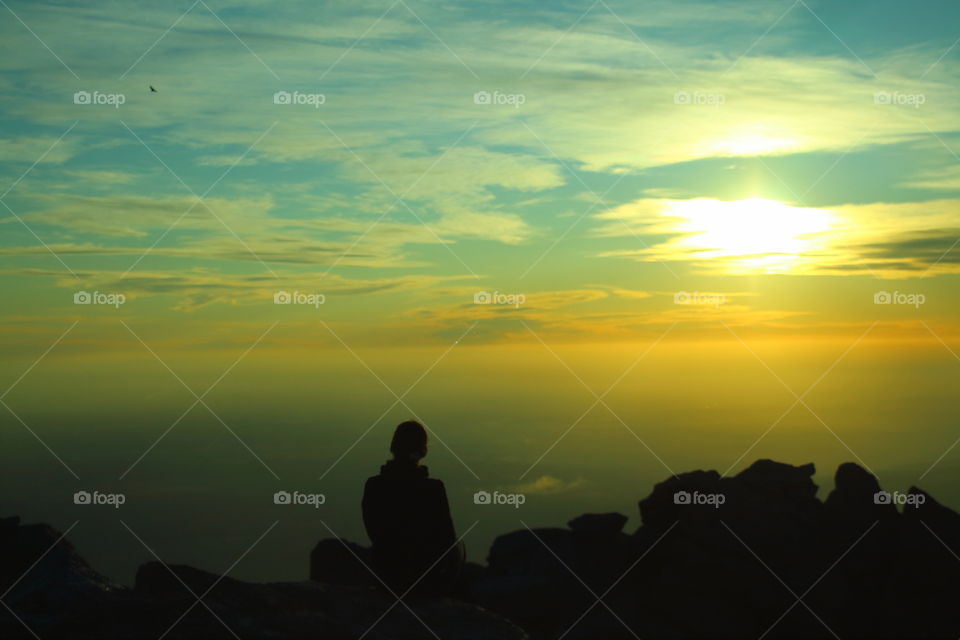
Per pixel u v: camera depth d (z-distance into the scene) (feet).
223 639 12.66
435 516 17.01
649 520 18.04
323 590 16.17
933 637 14.89
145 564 16.92
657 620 16.17
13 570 18.15
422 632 13.97
